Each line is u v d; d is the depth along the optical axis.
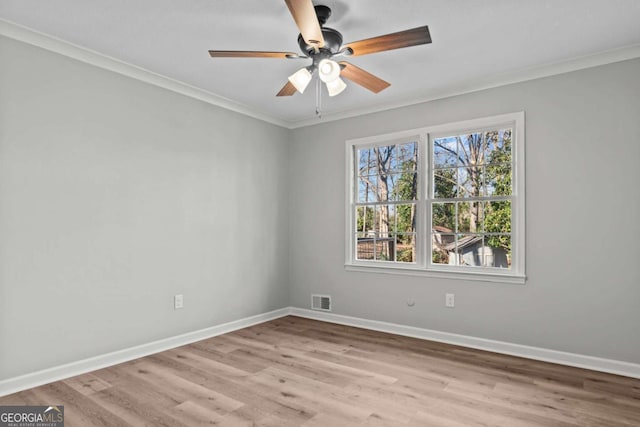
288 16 2.45
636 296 2.86
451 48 2.88
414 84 3.60
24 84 2.64
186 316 3.67
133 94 3.28
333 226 4.50
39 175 2.71
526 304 3.29
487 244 3.57
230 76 3.44
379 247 4.21
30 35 2.65
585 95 3.06
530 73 3.26
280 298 4.76
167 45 2.85
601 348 2.98
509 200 3.46
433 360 3.20
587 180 3.04
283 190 4.82
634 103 2.88
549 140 3.20
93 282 2.99
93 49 2.92
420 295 3.86
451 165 3.78
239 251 4.22
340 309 4.43
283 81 3.55
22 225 2.63
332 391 2.60
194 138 3.77
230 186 4.13
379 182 4.24
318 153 4.64
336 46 2.47
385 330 4.07
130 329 3.23
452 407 2.37
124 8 2.37
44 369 2.72
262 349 3.49
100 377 2.83
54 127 2.79
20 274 2.62
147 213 3.36
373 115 4.21
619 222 2.92
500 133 3.53
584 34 2.66
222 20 2.50
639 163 2.86
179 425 2.15
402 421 2.20
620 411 2.32
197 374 2.90
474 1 2.28
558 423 2.18
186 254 3.68
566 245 3.12
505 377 2.84
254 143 4.43
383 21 2.52
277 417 2.24
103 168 3.07
